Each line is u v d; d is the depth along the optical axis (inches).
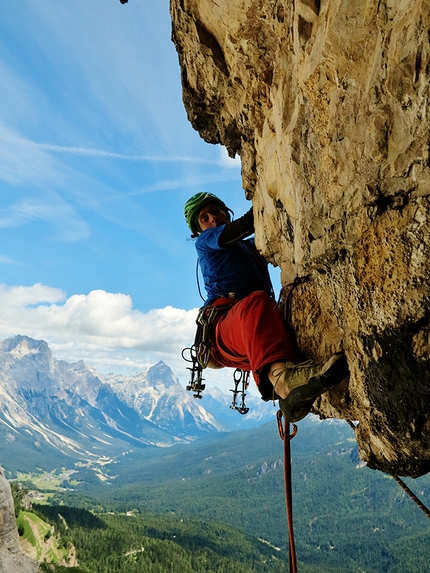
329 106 118.3
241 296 166.2
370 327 108.3
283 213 161.3
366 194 106.7
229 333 150.5
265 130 171.5
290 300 157.1
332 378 115.2
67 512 5546.3
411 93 88.5
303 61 125.4
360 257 111.2
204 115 239.6
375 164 102.0
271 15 146.5
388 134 97.3
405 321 97.1
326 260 130.8
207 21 182.2
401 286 97.0
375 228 105.4
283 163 152.9
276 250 176.1
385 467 122.9
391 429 108.7
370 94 100.5
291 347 133.4
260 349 131.6
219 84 201.2
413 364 98.0
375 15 97.1
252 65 167.6
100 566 4131.4
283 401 122.8
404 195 97.7
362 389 115.5
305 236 139.0
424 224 91.4
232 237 170.6
